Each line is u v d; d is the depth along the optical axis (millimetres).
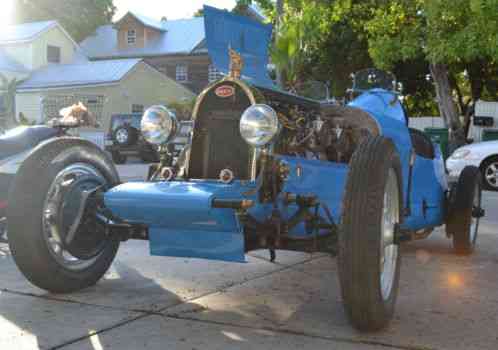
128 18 43719
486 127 20984
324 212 4109
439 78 18719
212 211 3281
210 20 3953
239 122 3822
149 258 5289
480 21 15000
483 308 3910
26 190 3729
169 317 3598
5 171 5793
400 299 4125
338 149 4426
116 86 31359
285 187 3744
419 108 29969
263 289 4320
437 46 16156
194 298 4027
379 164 3305
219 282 4496
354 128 4523
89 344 3133
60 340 3182
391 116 4906
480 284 4590
